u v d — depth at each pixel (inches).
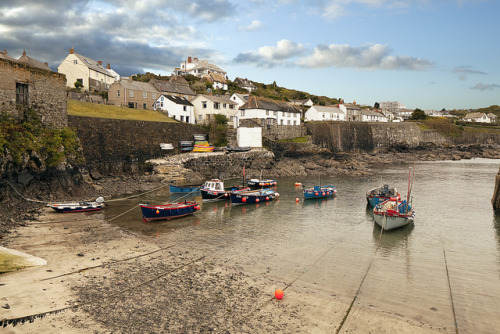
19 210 1176.2
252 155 2630.4
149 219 1179.9
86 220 1152.8
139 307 573.6
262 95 5103.3
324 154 3080.7
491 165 3085.6
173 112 2906.0
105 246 884.6
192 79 4985.2
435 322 552.1
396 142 4128.9
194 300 606.9
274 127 3218.5
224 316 555.8
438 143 4409.5
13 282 630.5
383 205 1250.6
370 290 663.8
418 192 1809.8
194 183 2075.5
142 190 1774.1
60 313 538.3
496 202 1423.5
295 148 3078.2
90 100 2640.3
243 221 1223.5
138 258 805.2
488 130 4896.7
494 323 552.1
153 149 2274.9
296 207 1482.5
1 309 529.7
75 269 714.8
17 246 840.3
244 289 657.0
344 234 1061.8
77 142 1646.2
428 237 1034.7
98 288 633.6
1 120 1238.9
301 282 695.7
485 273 759.7
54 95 1534.2
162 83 3383.4
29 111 1390.3
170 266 762.8
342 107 4771.2
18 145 1229.7
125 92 2930.6
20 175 1236.5
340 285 684.1
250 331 515.8
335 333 516.1
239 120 3201.3
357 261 823.1
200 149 2524.6
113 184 1808.6
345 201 1612.9
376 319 556.7
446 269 779.4
